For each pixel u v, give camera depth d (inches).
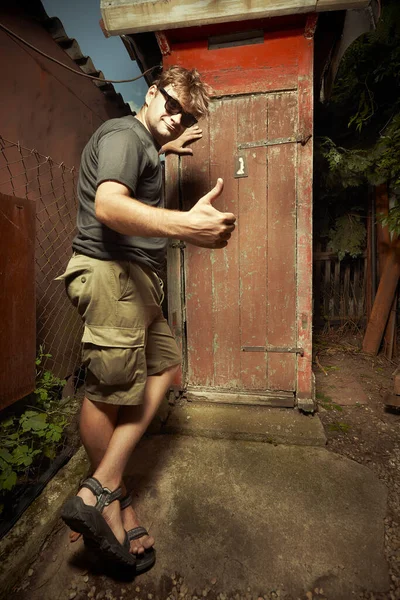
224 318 88.8
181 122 49.9
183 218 35.9
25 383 63.6
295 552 52.1
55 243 96.7
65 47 102.6
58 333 98.4
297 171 81.0
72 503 40.8
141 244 47.2
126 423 49.0
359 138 144.3
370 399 99.6
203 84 50.7
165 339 55.8
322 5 69.5
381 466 70.9
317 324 156.3
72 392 103.2
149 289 48.6
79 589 47.5
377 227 139.8
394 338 130.4
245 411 87.1
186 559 51.4
